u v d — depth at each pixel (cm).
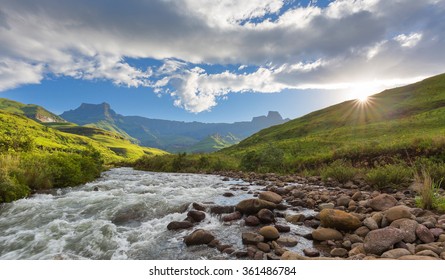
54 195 1350
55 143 16950
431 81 8181
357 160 2023
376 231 582
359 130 4794
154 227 831
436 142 1680
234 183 1853
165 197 1235
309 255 593
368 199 991
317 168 2220
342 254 586
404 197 1005
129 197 1234
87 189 1555
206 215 930
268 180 1981
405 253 512
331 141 4216
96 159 2945
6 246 699
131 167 5059
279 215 916
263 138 8388
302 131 7600
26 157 1755
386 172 1313
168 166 3819
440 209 791
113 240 730
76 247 690
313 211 966
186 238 695
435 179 1241
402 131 3897
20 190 1276
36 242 721
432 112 4634
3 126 12269
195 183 1867
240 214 909
